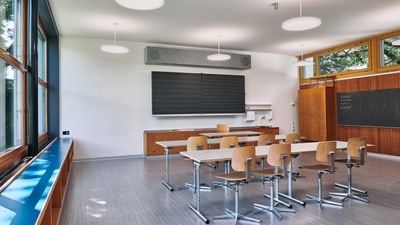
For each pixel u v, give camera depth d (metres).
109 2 4.86
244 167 3.37
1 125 3.13
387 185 4.83
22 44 3.91
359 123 7.96
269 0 4.89
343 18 5.88
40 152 4.38
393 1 4.98
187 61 7.95
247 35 7.12
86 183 5.10
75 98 7.11
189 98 8.15
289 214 3.60
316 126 8.93
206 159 3.46
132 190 4.67
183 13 5.46
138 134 7.75
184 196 4.35
